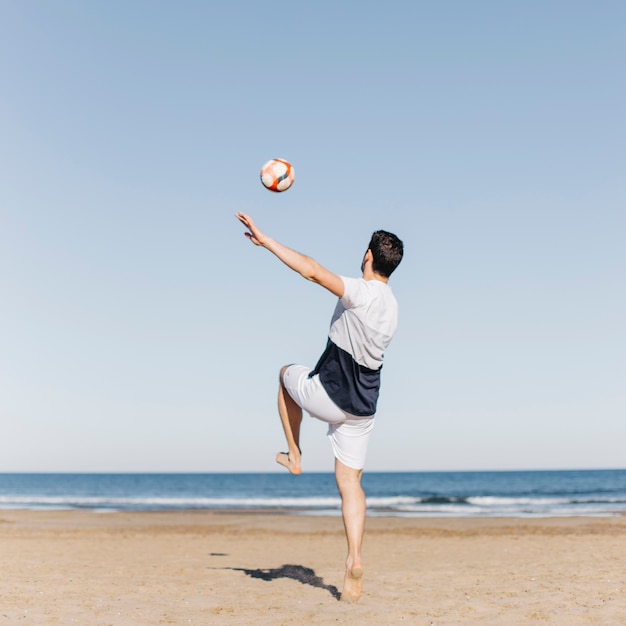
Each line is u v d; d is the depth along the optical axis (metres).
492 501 38.34
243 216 4.01
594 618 4.35
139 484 92.69
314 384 4.56
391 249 4.55
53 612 4.70
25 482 104.19
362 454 4.89
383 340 4.45
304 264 4.10
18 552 9.84
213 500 44.91
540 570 7.06
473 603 5.01
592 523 17.11
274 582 6.41
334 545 11.50
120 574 7.00
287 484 89.06
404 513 24.84
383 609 4.81
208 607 4.93
